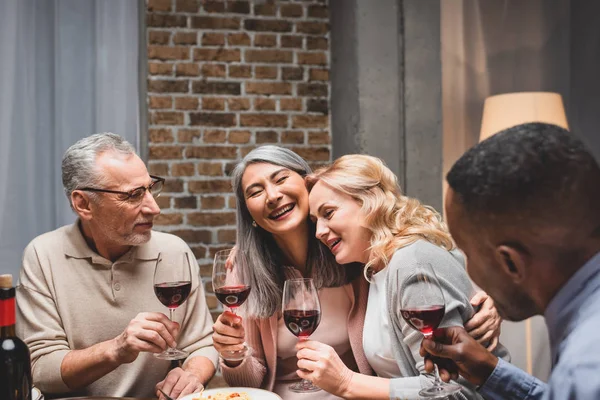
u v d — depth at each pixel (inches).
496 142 33.6
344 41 128.5
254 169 68.9
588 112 134.8
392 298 58.8
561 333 32.9
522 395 44.5
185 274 60.5
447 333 47.9
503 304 36.0
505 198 32.0
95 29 125.0
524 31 132.9
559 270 32.6
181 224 129.9
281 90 135.2
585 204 31.5
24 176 121.3
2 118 120.3
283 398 66.9
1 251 119.9
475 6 130.6
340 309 68.6
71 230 73.6
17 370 46.9
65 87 123.6
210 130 131.6
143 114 129.4
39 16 122.6
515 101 127.3
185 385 60.0
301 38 136.0
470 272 36.3
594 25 134.5
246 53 133.4
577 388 28.7
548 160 31.6
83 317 70.8
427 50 126.5
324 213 65.2
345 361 68.9
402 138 126.0
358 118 123.3
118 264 71.9
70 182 68.5
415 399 50.7
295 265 72.4
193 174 130.7
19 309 71.2
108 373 67.4
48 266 71.6
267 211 67.9
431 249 59.7
